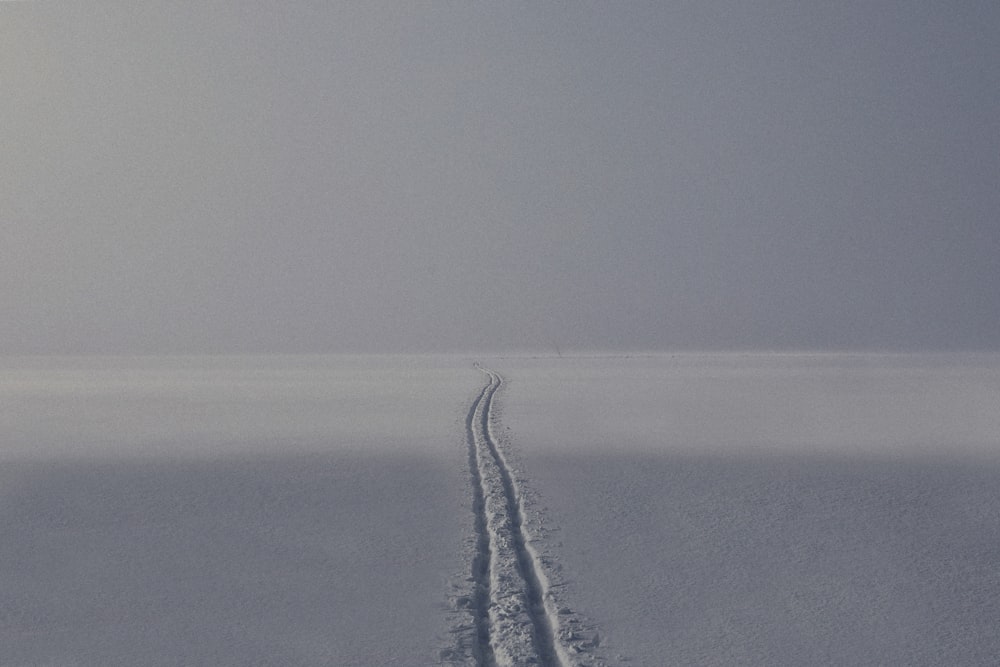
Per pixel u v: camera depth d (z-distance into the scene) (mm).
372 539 12180
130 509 14258
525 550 11609
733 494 15148
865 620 8797
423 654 7879
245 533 12609
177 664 7793
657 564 10766
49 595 9797
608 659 7711
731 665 7625
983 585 9930
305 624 8750
